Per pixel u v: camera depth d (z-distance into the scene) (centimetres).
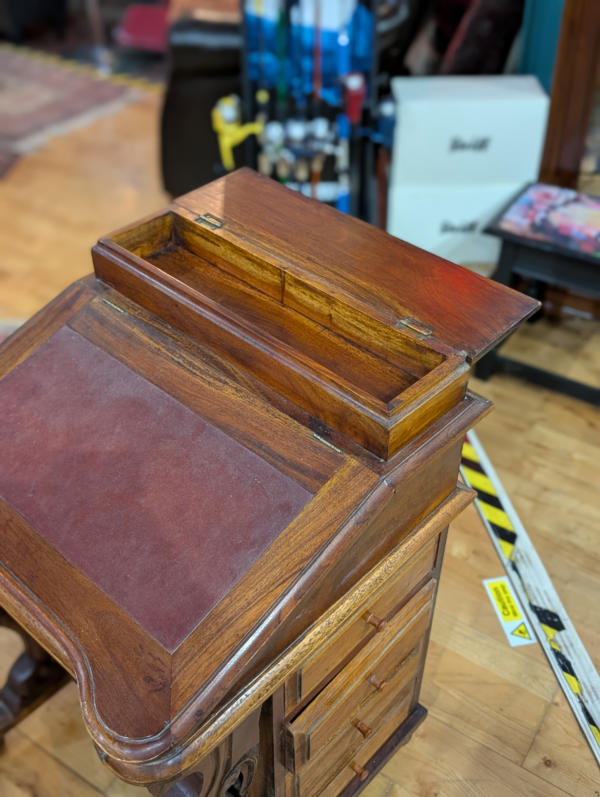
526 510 151
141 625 72
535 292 188
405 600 96
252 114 217
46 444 86
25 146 271
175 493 78
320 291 87
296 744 85
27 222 234
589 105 175
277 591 71
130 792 113
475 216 195
